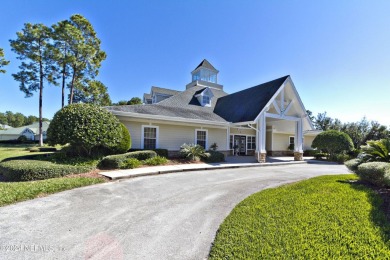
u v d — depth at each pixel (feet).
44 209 15.34
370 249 9.14
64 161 29.89
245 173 33.91
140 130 43.93
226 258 9.06
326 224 11.82
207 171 34.99
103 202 17.28
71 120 30.83
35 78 86.94
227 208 16.40
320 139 60.03
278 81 55.01
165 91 80.53
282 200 16.74
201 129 52.65
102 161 32.45
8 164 25.50
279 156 71.92
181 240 11.27
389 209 14.93
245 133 68.28
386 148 24.44
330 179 26.08
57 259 9.30
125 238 11.39
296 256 8.76
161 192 20.93
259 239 10.38
